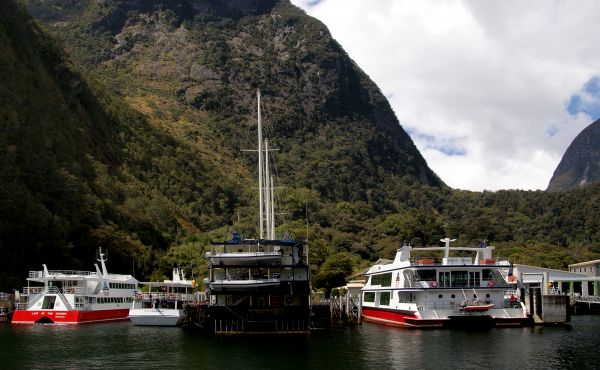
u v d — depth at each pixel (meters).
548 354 64.81
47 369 58.69
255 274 79.25
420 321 85.75
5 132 149.38
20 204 131.75
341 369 57.78
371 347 69.81
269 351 67.44
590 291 149.00
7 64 175.75
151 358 64.00
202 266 147.50
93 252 145.75
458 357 63.28
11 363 61.69
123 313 113.94
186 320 91.50
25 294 104.38
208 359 63.06
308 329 77.75
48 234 133.88
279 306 77.50
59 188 152.00
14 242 127.94
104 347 71.75
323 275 152.88
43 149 161.12
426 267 87.69
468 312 85.94
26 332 87.81
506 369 57.69
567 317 90.50
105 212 168.00
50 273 112.56
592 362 60.66
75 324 99.44
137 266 155.75
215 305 78.12
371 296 106.06
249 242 80.38
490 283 88.38
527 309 90.69
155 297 98.94
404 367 58.56
